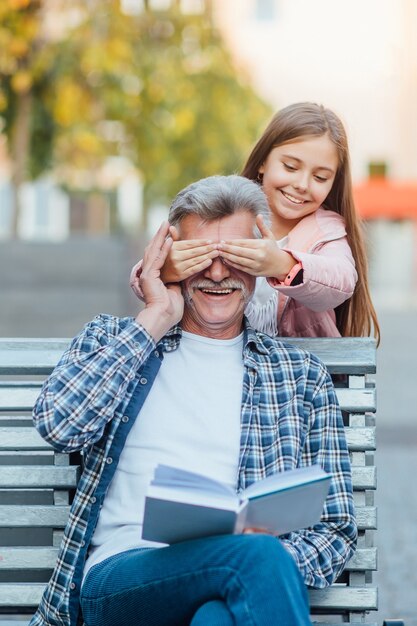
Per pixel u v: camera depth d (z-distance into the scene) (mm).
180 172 17797
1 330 14086
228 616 2809
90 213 31062
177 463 3297
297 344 3494
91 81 15086
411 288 21391
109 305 14344
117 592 3061
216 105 16406
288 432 3328
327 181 3895
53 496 3449
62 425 3189
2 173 30828
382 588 5320
